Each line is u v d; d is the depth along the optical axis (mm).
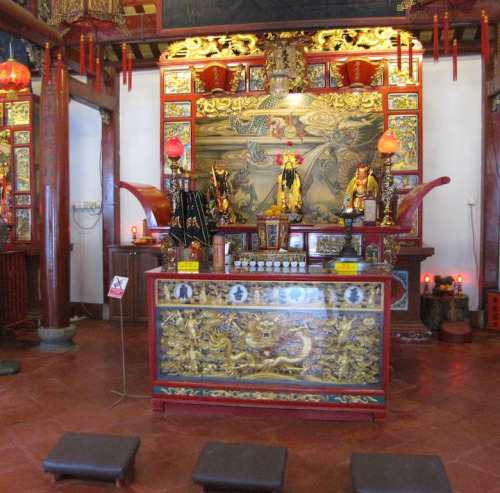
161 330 4332
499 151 7070
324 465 3391
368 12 5270
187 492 3072
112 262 7707
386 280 4047
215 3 5461
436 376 5207
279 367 4207
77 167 8289
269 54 6488
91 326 7582
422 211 6867
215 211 6812
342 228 5473
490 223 7168
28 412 4301
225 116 7016
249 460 2967
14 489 3105
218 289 4242
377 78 6656
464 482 3164
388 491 2621
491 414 4230
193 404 4309
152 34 5641
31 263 7648
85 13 4430
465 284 7391
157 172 7945
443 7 4508
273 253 4582
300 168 6957
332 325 4137
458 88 7273
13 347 6410
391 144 5395
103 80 7617
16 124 7480
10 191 7523
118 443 3223
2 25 5227
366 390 4109
